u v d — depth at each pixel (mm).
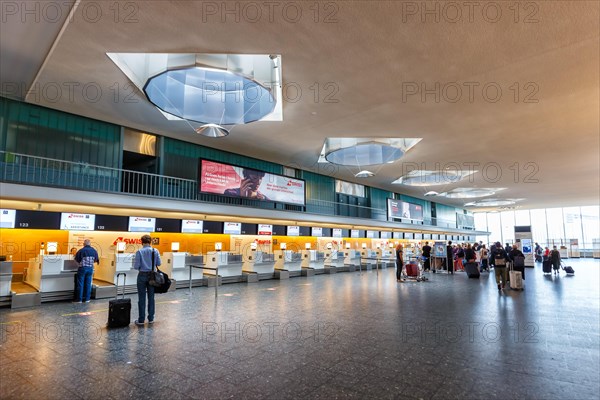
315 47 6344
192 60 6777
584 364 4207
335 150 13328
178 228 12516
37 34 6188
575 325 6184
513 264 13016
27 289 8570
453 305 8219
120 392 3369
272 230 16000
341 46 6301
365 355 4512
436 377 3799
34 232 10367
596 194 26156
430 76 7422
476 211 41562
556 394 3381
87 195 9414
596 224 37562
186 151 12875
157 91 8195
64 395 3297
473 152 13961
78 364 4102
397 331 5730
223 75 8172
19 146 8977
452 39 6039
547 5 5082
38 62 7188
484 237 44562
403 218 24344
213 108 9531
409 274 14156
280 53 6555
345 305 8188
